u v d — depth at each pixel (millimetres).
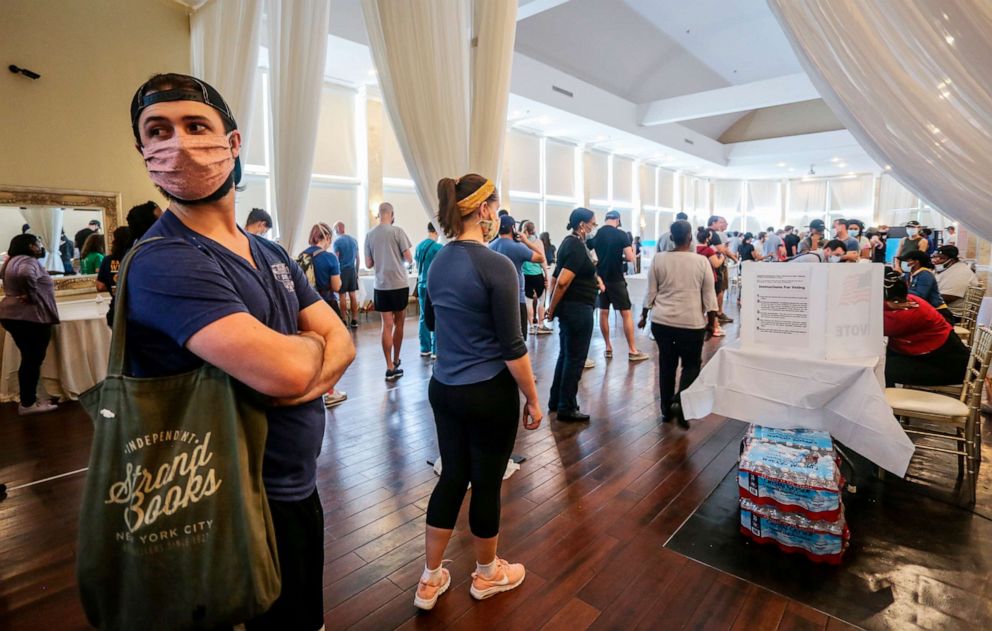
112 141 4863
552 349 5430
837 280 2074
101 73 4770
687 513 2172
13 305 3400
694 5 9055
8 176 4293
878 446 1919
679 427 3166
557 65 9875
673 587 1712
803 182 19859
